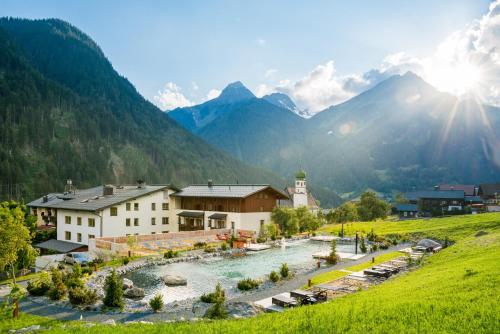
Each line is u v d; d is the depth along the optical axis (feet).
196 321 79.82
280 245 219.20
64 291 105.50
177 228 269.85
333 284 117.70
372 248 193.57
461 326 53.01
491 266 88.02
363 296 86.53
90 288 114.73
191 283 130.31
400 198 558.15
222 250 194.80
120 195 248.32
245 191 254.27
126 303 101.45
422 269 128.57
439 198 506.48
